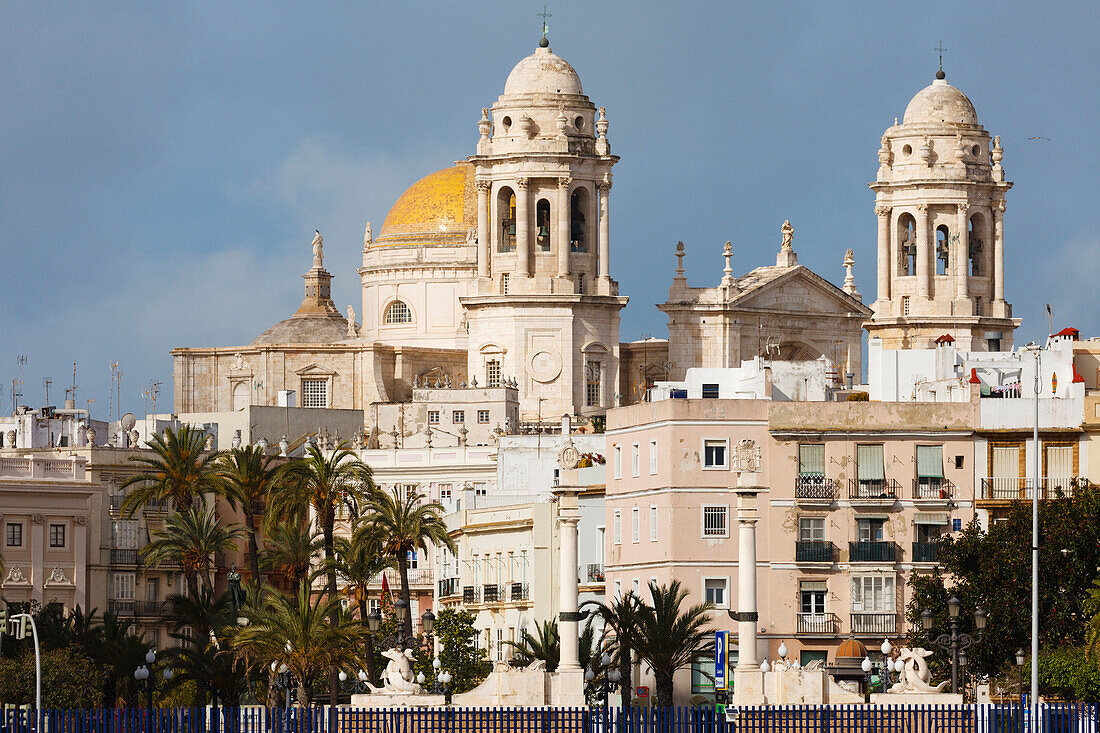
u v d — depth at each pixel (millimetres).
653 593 173625
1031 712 147625
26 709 156375
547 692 157375
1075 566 182500
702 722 146375
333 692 180750
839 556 199125
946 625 181750
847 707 147125
